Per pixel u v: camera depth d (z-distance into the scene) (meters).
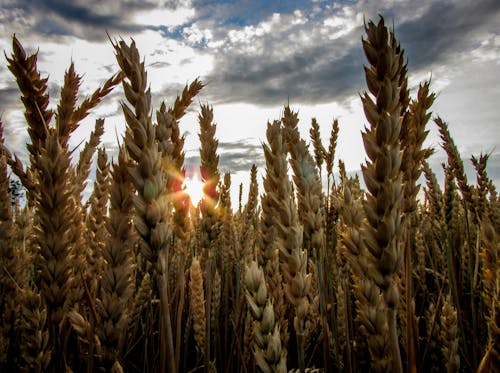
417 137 2.10
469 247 4.25
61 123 2.33
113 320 2.03
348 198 1.97
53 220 2.16
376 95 1.57
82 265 2.39
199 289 3.76
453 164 4.65
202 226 3.43
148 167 1.79
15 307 3.04
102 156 3.34
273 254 2.68
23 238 3.34
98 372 2.27
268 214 2.70
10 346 2.97
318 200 2.50
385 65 1.53
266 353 1.75
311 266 3.61
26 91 2.25
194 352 4.57
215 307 4.08
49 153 2.13
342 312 3.52
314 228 2.47
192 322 4.58
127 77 1.81
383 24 1.55
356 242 1.84
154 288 4.21
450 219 4.71
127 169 1.89
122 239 2.03
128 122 1.79
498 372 1.74
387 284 1.58
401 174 1.60
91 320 2.23
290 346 4.05
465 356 3.25
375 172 1.58
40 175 2.14
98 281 2.95
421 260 4.61
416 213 5.48
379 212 1.58
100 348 2.17
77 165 4.23
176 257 4.35
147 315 3.24
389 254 1.55
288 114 2.53
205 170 3.46
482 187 4.52
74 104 2.38
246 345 3.38
